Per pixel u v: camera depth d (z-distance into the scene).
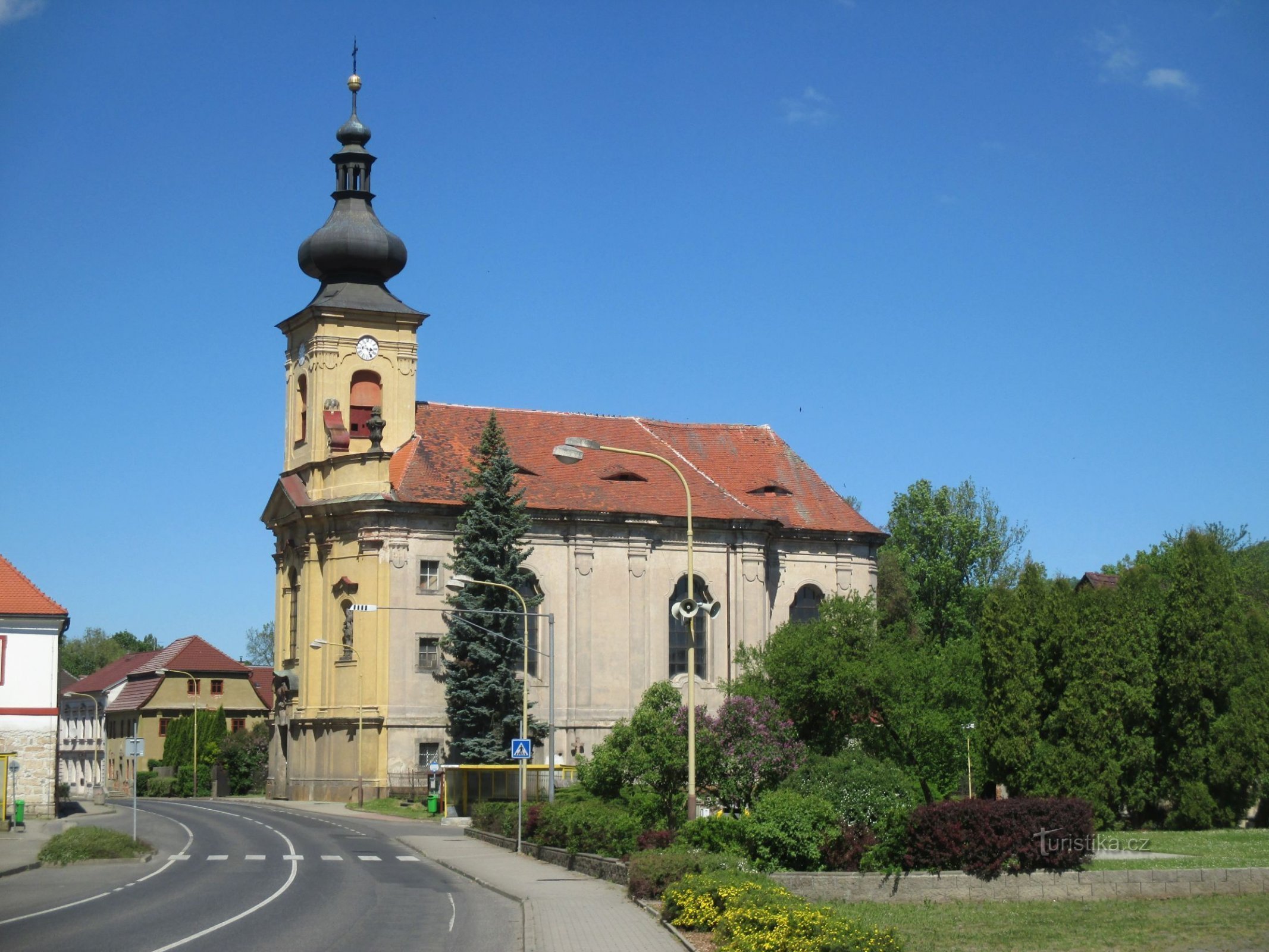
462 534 79.44
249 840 56.38
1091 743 48.97
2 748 66.50
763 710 46.78
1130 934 27.42
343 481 82.19
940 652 56.34
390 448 84.75
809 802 34.59
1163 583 56.78
